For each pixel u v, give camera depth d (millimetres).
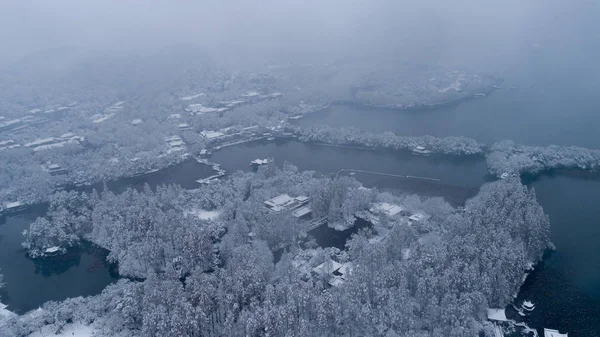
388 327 188750
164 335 181125
